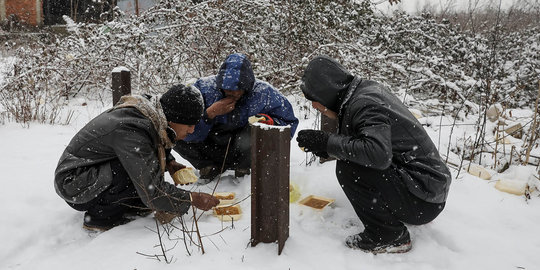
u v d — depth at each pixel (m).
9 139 4.44
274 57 6.81
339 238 2.41
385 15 7.70
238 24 6.64
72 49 7.24
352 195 2.26
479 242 2.37
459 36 6.91
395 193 2.15
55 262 2.20
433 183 2.16
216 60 6.48
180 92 2.37
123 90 4.31
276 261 2.12
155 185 2.30
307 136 2.20
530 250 2.30
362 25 7.20
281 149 2.09
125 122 2.26
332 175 3.16
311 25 6.64
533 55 6.67
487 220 2.66
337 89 2.25
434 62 6.20
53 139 4.52
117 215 2.56
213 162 3.26
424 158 2.18
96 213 2.49
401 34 7.07
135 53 6.69
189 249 2.22
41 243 2.44
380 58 6.36
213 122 3.09
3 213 2.63
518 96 5.98
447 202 2.88
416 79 6.39
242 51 6.51
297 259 2.16
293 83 6.55
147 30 6.62
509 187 3.09
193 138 3.07
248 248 2.23
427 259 2.22
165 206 2.35
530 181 3.13
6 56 8.40
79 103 6.43
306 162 3.50
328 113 2.39
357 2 7.25
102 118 2.33
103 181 2.35
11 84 5.91
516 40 7.11
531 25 7.63
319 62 2.27
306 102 6.09
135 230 2.45
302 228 2.50
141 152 2.27
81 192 2.35
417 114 5.12
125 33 6.78
